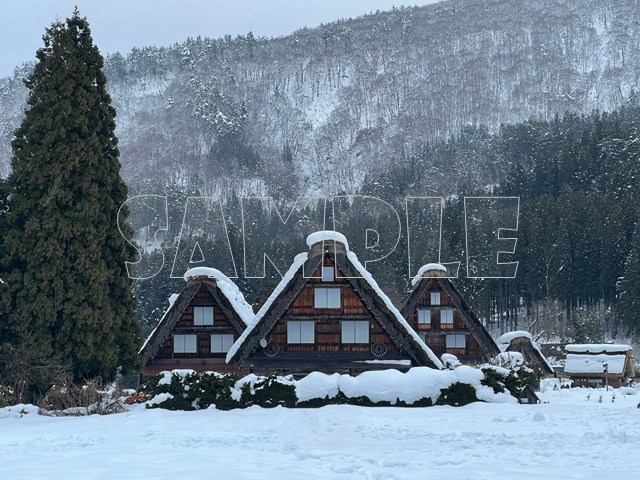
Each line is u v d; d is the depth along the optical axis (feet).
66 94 114.32
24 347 104.63
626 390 146.61
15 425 81.15
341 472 43.09
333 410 82.84
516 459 47.03
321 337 125.90
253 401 91.15
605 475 40.55
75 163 112.27
